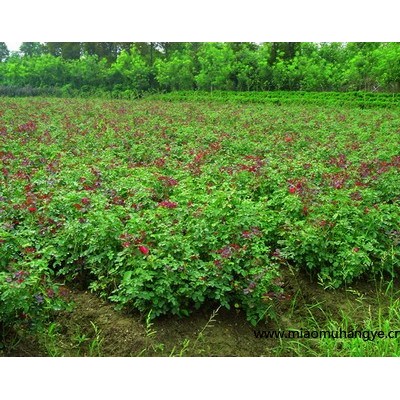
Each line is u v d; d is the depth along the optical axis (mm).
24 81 38969
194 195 6797
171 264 5027
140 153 10742
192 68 36406
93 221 5926
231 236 5844
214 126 14914
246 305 5348
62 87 36844
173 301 4980
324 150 11148
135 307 5336
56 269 6168
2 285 4293
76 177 8281
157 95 32844
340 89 34594
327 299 6000
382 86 32719
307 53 38219
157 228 5672
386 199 8078
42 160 9828
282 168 8773
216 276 5199
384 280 6457
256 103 28297
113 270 5285
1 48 49469
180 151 11234
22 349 4812
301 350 5133
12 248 5238
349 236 6211
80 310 5449
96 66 37281
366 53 35812
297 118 17766
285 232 6242
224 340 5137
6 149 10695
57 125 14531
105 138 12227
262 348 5133
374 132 14617
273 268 5523
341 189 7230
